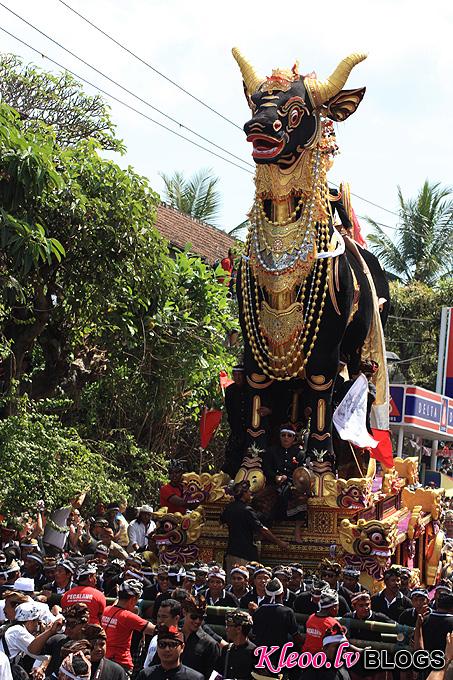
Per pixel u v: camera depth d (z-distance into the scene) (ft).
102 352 59.72
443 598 30.96
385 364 45.14
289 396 42.47
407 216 123.85
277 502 39.68
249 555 38.19
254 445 40.63
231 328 60.90
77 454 48.91
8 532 42.22
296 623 30.60
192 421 64.90
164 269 53.31
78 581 31.53
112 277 51.13
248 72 41.09
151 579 36.86
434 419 78.64
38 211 47.44
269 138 38.32
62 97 75.20
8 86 73.92
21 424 43.88
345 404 40.42
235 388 42.01
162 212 97.40
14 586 31.09
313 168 39.47
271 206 40.19
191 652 27.53
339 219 43.47
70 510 45.68
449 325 93.25
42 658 27.02
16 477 42.47
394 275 123.95
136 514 51.34
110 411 59.21
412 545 46.83
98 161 50.88
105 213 50.29
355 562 38.14
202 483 40.78
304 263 39.09
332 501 38.68
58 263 50.42
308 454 39.96
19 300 46.75
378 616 31.53
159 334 55.88
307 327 39.29
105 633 26.76
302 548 38.99
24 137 46.03
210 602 33.81
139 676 23.53
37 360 59.72
